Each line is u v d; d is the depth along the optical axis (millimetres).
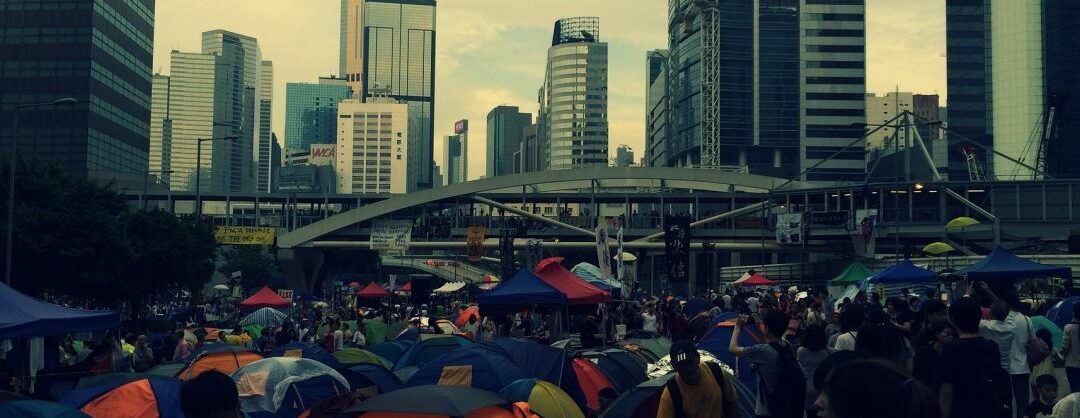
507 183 110188
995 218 72312
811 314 23953
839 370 3170
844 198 96812
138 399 14227
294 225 114062
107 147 121375
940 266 64312
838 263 75688
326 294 112562
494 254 192750
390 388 17656
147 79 137250
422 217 111062
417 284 47844
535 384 14102
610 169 108875
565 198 115250
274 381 14953
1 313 17719
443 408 10398
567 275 30453
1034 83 199875
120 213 50469
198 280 58219
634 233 107688
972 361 8086
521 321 35656
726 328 20859
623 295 40125
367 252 140375
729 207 127062
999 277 28266
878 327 9258
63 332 18344
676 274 47875
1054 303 27375
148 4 137250
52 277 43906
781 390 9547
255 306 49656
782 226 81375
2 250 41250
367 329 35312
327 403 12477
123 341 29109
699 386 8555
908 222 88750
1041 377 11508
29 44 116062
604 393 15469
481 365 15625
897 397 3004
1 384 19141
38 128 115312
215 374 5375
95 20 117188
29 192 43969
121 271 45812
